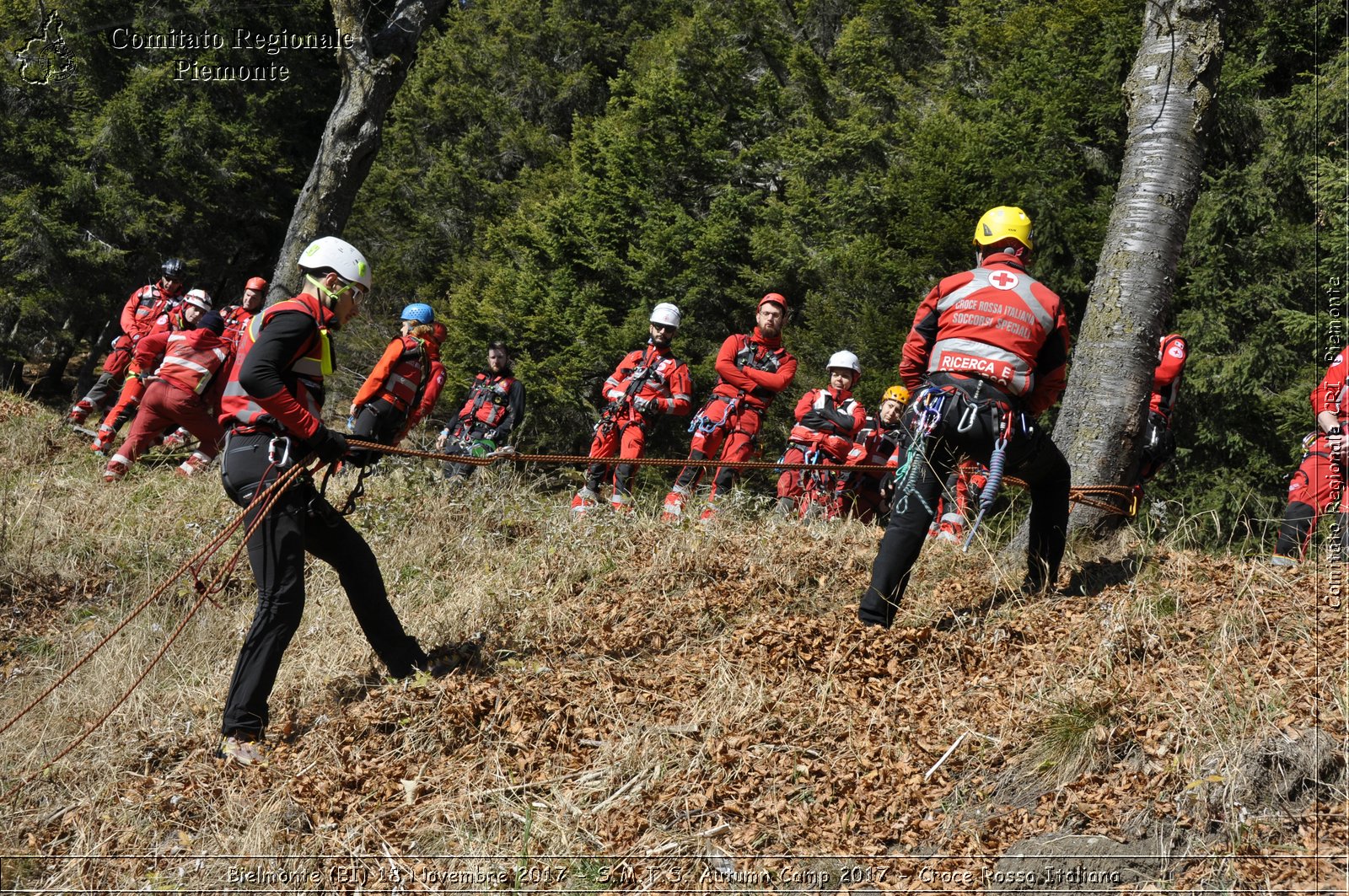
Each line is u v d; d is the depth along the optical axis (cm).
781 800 384
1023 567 558
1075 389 596
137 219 2117
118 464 898
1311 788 346
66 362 2533
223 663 545
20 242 2064
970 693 429
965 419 458
